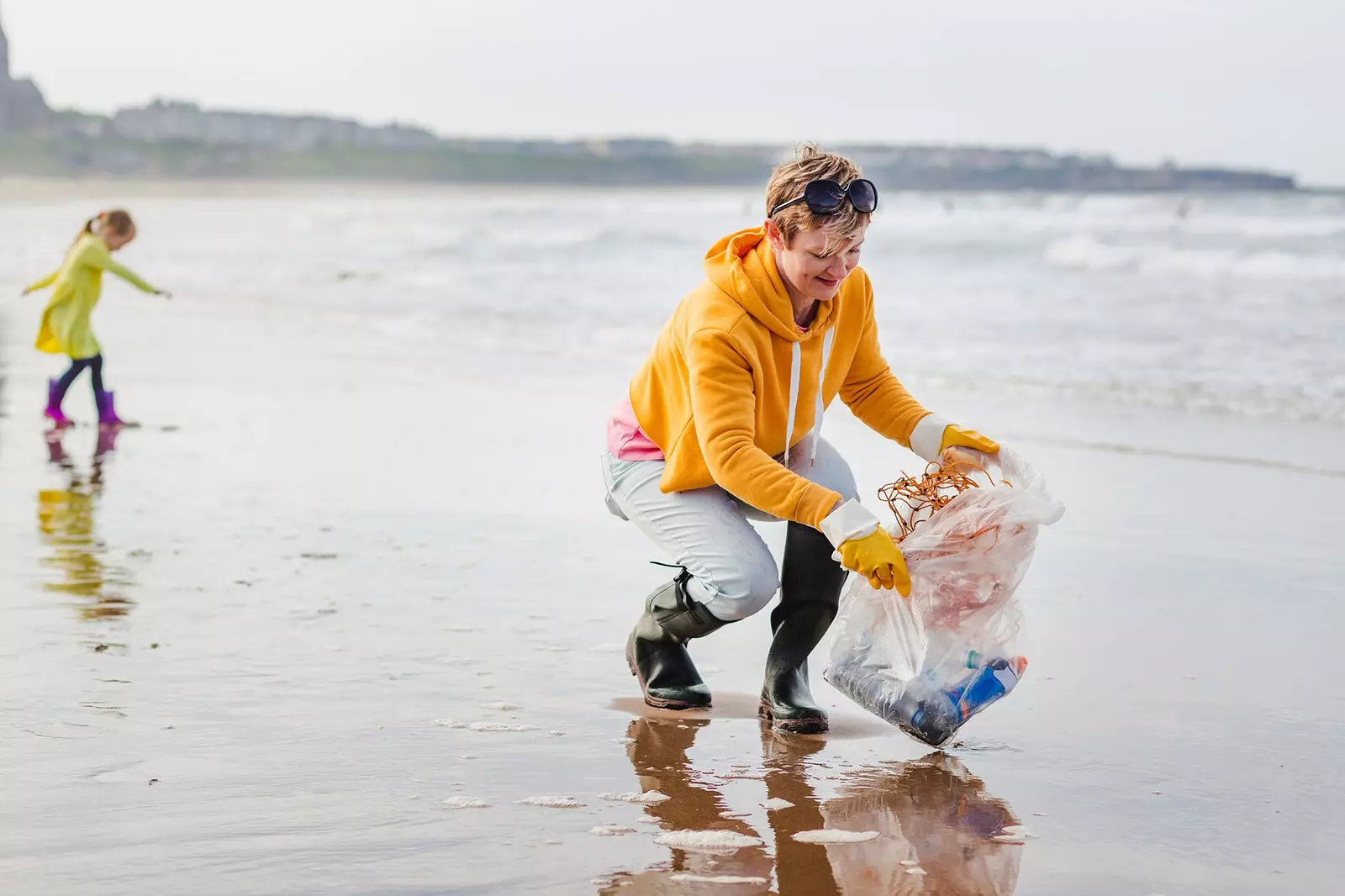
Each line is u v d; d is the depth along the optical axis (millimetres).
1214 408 8922
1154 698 3459
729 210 49719
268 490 6375
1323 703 3410
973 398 9352
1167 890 2303
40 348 8477
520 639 3980
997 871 2383
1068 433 8000
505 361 11938
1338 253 21719
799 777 2871
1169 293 16906
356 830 2529
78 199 105250
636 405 3367
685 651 3484
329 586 4582
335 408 9195
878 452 7242
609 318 15242
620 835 2525
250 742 3035
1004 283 19016
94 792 2709
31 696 3350
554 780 2834
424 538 5367
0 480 6598
